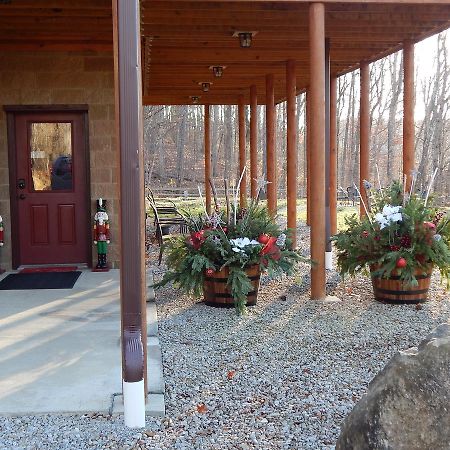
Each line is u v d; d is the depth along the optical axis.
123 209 3.00
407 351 2.60
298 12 6.24
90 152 7.16
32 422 3.07
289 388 3.63
